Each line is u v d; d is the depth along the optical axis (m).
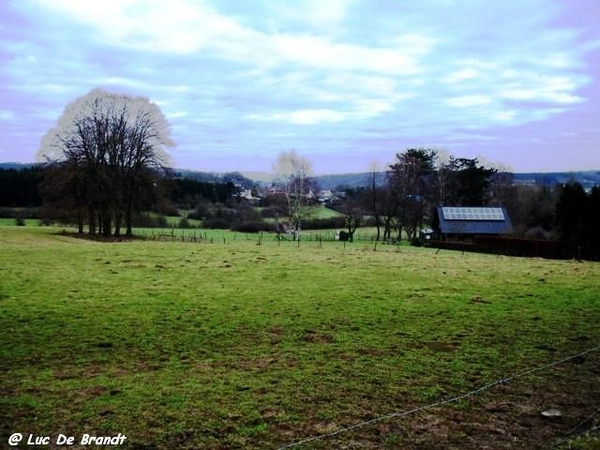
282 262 34.22
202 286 23.89
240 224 102.50
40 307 18.56
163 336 15.11
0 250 37.94
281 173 101.31
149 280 25.38
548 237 72.00
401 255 42.97
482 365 12.57
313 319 17.52
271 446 8.32
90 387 10.83
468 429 9.00
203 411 9.63
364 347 14.16
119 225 69.38
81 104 66.94
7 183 101.88
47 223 69.44
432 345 14.39
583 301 21.06
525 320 17.56
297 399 10.28
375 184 98.81
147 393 10.52
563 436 8.73
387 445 8.36
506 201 110.81
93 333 15.30
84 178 64.25
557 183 111.50
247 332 15.73
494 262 37.91
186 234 83.62
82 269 28.70
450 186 110.25
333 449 8.21
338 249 50.56
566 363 12.72
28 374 11.65
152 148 69.38
